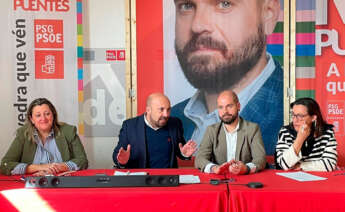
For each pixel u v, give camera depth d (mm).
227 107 2357
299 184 1750
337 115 3463
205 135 2484
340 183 1770
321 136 2320
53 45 3432
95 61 3492
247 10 3428
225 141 2443
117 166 2586
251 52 3453
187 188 1671
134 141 2586
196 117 3488
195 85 3484
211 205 1596
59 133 2457
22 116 3439
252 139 2385
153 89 3482
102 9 3484
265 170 2182
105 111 3508
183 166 3451
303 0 3436
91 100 3504
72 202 1606
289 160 2158
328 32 3445
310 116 2299
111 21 3490
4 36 3398
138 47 3463
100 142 3516
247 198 1597
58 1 3426
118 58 3502
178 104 3494
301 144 2162
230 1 3426
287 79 3443
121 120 3518
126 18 3441
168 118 2691
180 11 3451
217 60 3461
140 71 3475
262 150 2312
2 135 3436
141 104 3480
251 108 3477
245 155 2395
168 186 1714
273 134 3471
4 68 3412
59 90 3447
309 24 3443
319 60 3461
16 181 1908
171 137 2623
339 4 3434
